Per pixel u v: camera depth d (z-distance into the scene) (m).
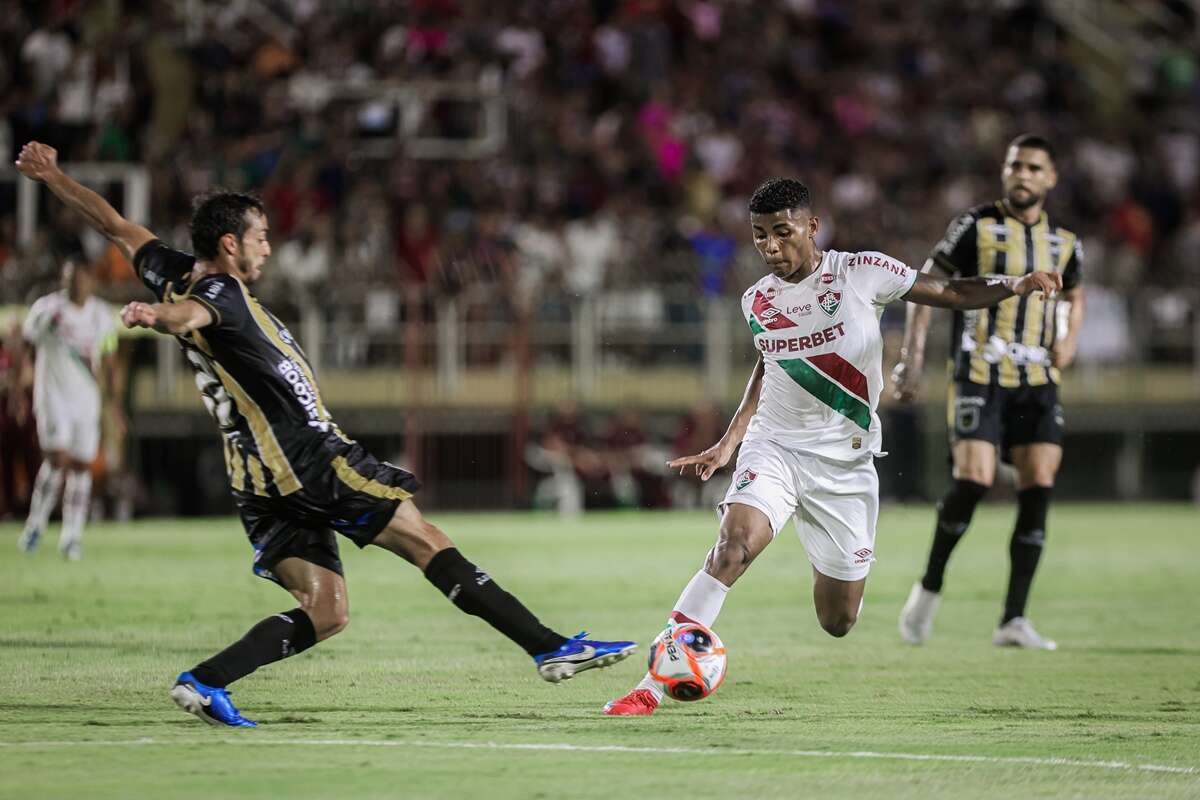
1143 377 81.88
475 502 73.25
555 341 74.38
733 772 19.28
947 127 97.19
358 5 88.38
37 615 35.31
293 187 77.94
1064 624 37.06
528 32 91.19
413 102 84.38
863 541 24.25
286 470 21.44
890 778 19.05
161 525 64.19
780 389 24.08
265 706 24.08
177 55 83.69
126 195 72.50
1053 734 22.38
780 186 23.33
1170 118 107.06
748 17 99.50
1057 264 33.06
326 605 21.98
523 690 25.92
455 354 73.00
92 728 21.91
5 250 71.00
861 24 103.50
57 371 49.09
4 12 80.69
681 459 24.61
